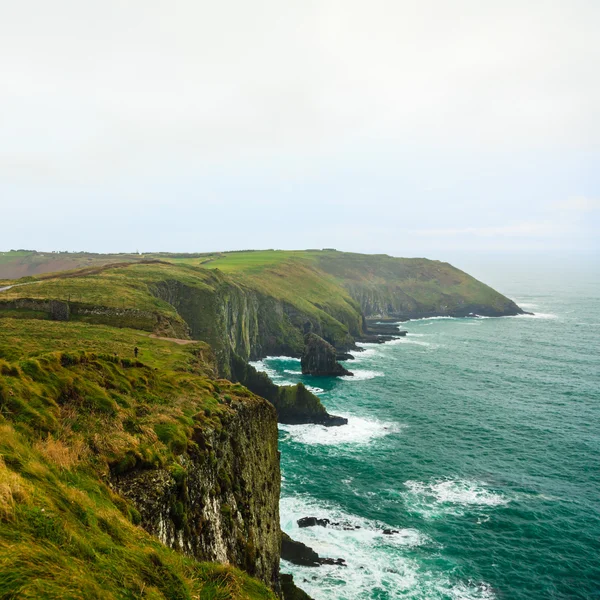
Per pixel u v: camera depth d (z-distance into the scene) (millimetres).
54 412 16359
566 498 49531
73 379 19031
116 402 20406
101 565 9031
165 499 16625
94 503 11891
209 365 48688
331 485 52094
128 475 16281
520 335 160250
